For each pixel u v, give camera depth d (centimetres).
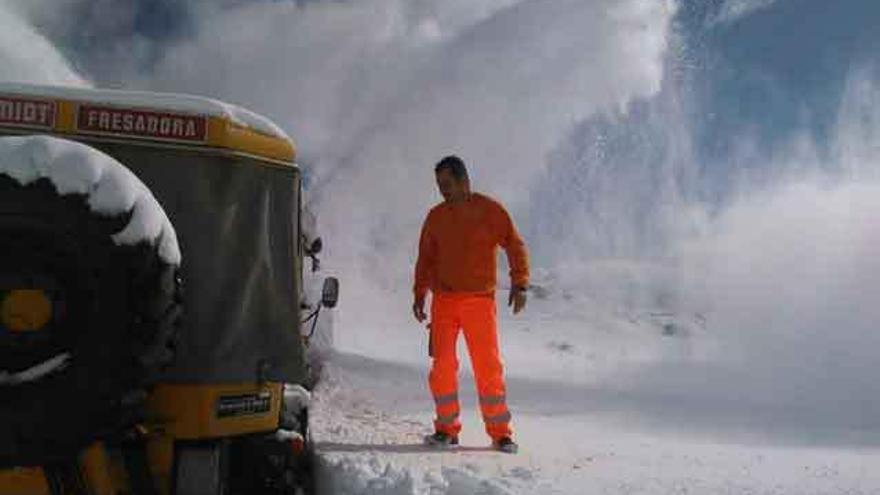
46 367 346
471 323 587
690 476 493
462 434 645
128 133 411
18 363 348
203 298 407
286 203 435
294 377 428
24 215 350
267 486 435
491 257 593
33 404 344
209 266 409
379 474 487
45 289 351
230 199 416
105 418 347
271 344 425
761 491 459
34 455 349
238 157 418
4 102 408
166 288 354
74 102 410
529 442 622
